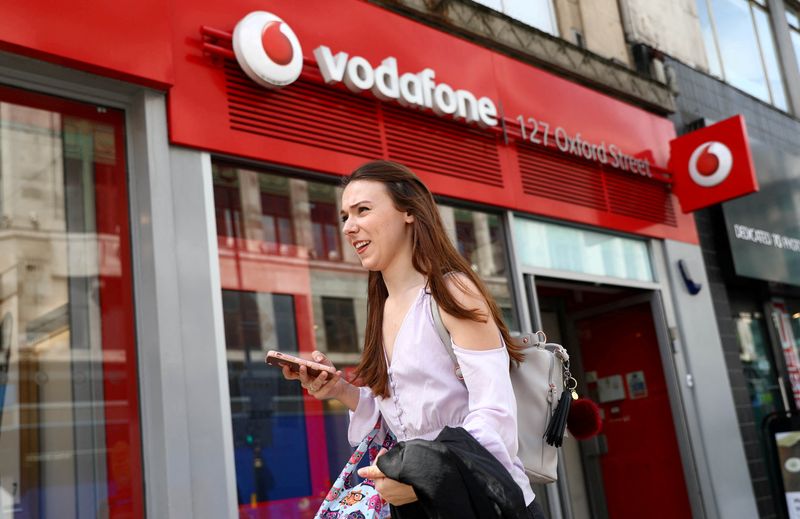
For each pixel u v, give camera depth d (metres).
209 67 3.21
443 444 1.12
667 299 5.42
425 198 1.43
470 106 4.24
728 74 7.43
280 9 3.56
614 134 5.32
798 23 8.98
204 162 3.12
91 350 2.74
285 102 3.46
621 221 5.18
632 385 5.50
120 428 2.75
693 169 5.58
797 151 7.77
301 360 1.43
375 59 3.92
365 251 1.41
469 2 4.58
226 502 2.84
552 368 1.46
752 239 6.22
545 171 4.73
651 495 5.36
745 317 6.53
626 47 6.04
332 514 1.46
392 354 1.39
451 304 1.29
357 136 3.71
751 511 5.36
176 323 2.87
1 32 2.56
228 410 2.94
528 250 4.54
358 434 1.54
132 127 3.01
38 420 2.57
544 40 5.04
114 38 2.85
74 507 2.59
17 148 2.73
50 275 2.71
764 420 5.98
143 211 2.93
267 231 3.31
